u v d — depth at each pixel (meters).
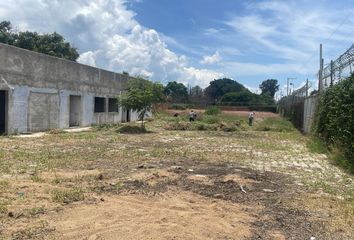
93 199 8.24
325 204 8.75
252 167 13.70
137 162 13.65
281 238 6.56
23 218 6.88
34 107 24.78
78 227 6.50
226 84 104.69
